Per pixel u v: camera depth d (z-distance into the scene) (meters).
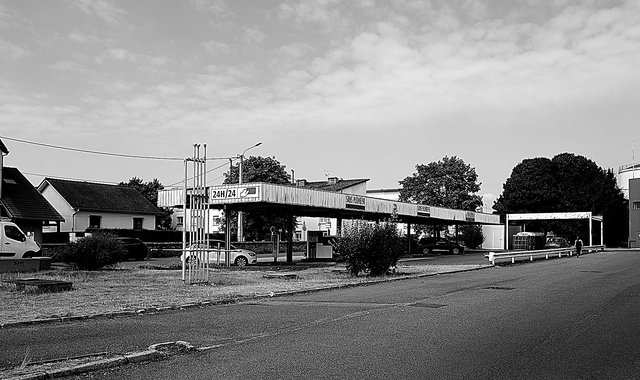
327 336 9.95
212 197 32.66
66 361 7.80
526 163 74.94
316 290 17.92
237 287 18.44
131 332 10.30
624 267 30.25
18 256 27.00
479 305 14.18
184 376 7.24
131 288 17.58
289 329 10.70
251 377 7.20
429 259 41.06
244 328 10.80
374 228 24.61
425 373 7.40
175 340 9.59
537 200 72.56
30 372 7.13
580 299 15.43
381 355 8.44
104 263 25.22
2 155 34.62
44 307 12.94
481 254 52.06
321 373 7.39
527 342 9.41
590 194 71.88
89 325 11.05
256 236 57.41
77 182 54.44
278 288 18.08
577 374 7.39
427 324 11.21
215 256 33.62
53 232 46.75
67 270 24.64
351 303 14.67
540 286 19.34
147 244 44.97
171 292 16.55
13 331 10.32
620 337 9.87
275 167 61.06
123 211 53.53
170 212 72.56
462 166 67.44
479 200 67.25
